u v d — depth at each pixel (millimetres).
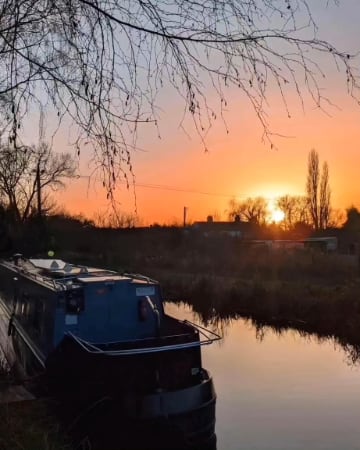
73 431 7699
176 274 31312
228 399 11047
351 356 15031
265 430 9250
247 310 22156
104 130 3236
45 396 8602
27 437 5914
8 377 9844
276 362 14414
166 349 8055
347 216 66000
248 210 80562
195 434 7844
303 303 20391
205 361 14492
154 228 42969
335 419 9812
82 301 9336
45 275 11641
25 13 3121
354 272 27344
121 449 7668
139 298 9656
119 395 7742
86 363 7879
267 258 31516
